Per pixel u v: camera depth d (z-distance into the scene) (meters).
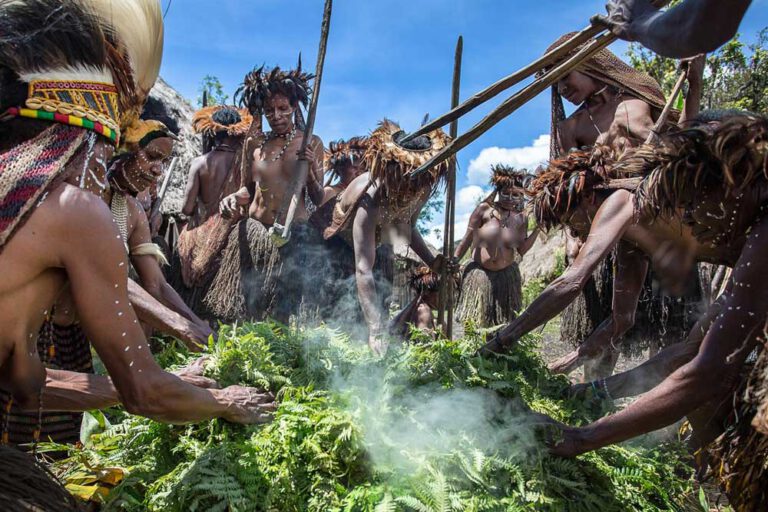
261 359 2.25
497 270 6.26
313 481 1.89
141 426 2.05
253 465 1.86
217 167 5.20
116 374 1.66
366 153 3.93
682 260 2.57
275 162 4.42
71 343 2.29
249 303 4.29
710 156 2.08
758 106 7.45
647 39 1.71
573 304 4.28
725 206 2.07
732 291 1.96
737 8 1.40
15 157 1.48
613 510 2.10
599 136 3.87
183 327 2.57
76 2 1.60
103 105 1.62
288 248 4.35
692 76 3.46
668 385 2.02
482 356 2.56
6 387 1.64
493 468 2.04
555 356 5.08
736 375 1.93
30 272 1.47
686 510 2.36
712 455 1.98
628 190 2.65
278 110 4.40
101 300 1.55
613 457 2.27
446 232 3.73
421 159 3.75
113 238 1.55
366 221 3.94
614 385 2.57
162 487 1.84
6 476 1.44
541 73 3.85
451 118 2.61
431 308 5.09
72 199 1.50
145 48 1.75
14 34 1.51
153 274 2.75
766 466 1.76
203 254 4.36
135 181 2.21
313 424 1.96
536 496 1.97
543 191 2.95
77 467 2.00
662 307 3.96
